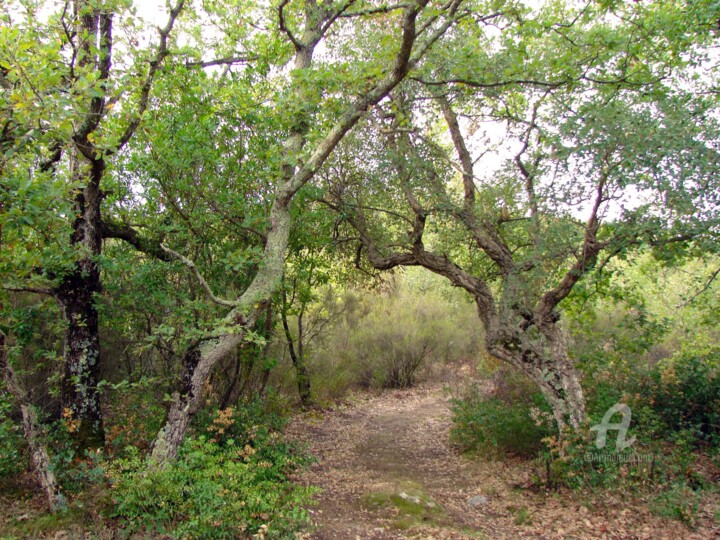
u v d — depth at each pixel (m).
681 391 8.60
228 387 8.76
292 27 8.80
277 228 7.20
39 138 4.90
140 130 7.01
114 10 6.17
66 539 4.81
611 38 7.35
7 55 4.49
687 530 5.49
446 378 16.45
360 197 9.79
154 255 7.67
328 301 13.80
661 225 6.35
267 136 8.05
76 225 6.65
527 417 8.51
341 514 6.39
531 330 8.67
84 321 6.60
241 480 5.62
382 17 8.38
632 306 8.53
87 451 5.83
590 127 6.34
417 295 20.47
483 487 7.45
